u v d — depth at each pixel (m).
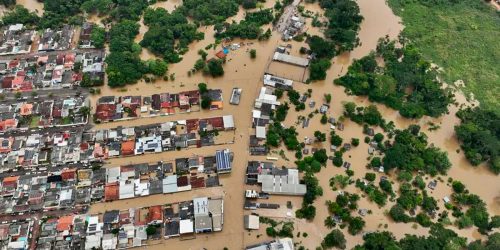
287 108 148.62
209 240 118.62
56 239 116.62
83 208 123.62
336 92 156.25
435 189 131.38
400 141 140.00
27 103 147.75
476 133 140.25
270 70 161.62
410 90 157.50
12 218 121.50
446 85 161.00
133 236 117.50
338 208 122.88
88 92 153.50
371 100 154.25
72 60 161.12
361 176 132.75
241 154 136.75
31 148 135.88
